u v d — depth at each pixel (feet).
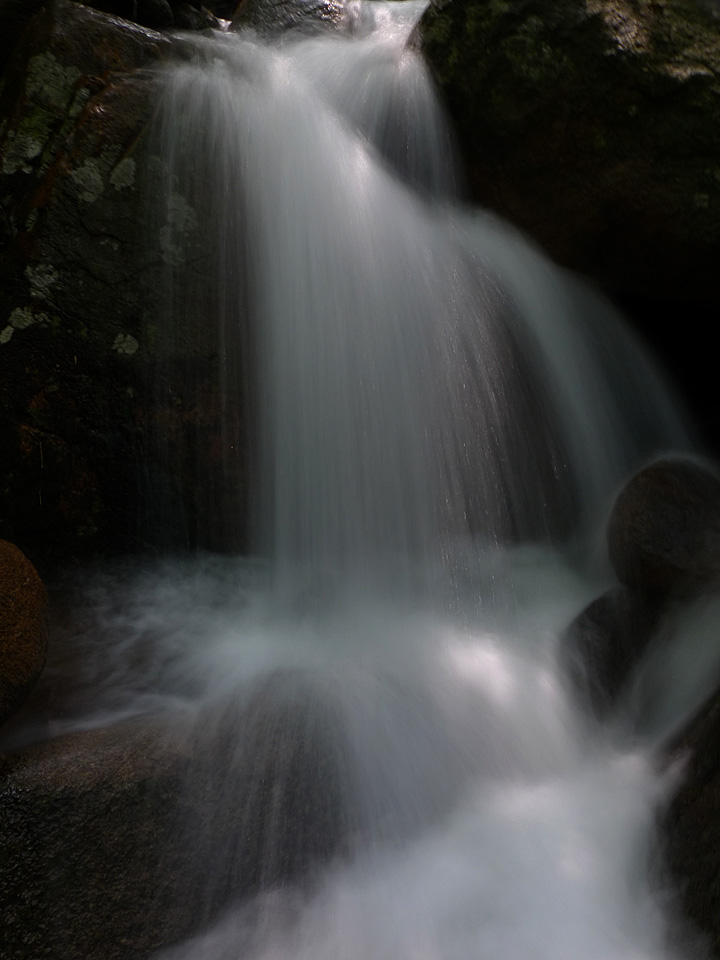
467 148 14.47
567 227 13.97
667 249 13.43
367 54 16.16
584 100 13.02
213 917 7.82
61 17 13.20
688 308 15.49
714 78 12.87
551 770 9.90
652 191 12.98
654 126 12.89
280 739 8.84
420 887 8.36
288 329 12.47
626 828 8.87
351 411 12.54
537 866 8.56
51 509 11.46
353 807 8.76
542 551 13.50
